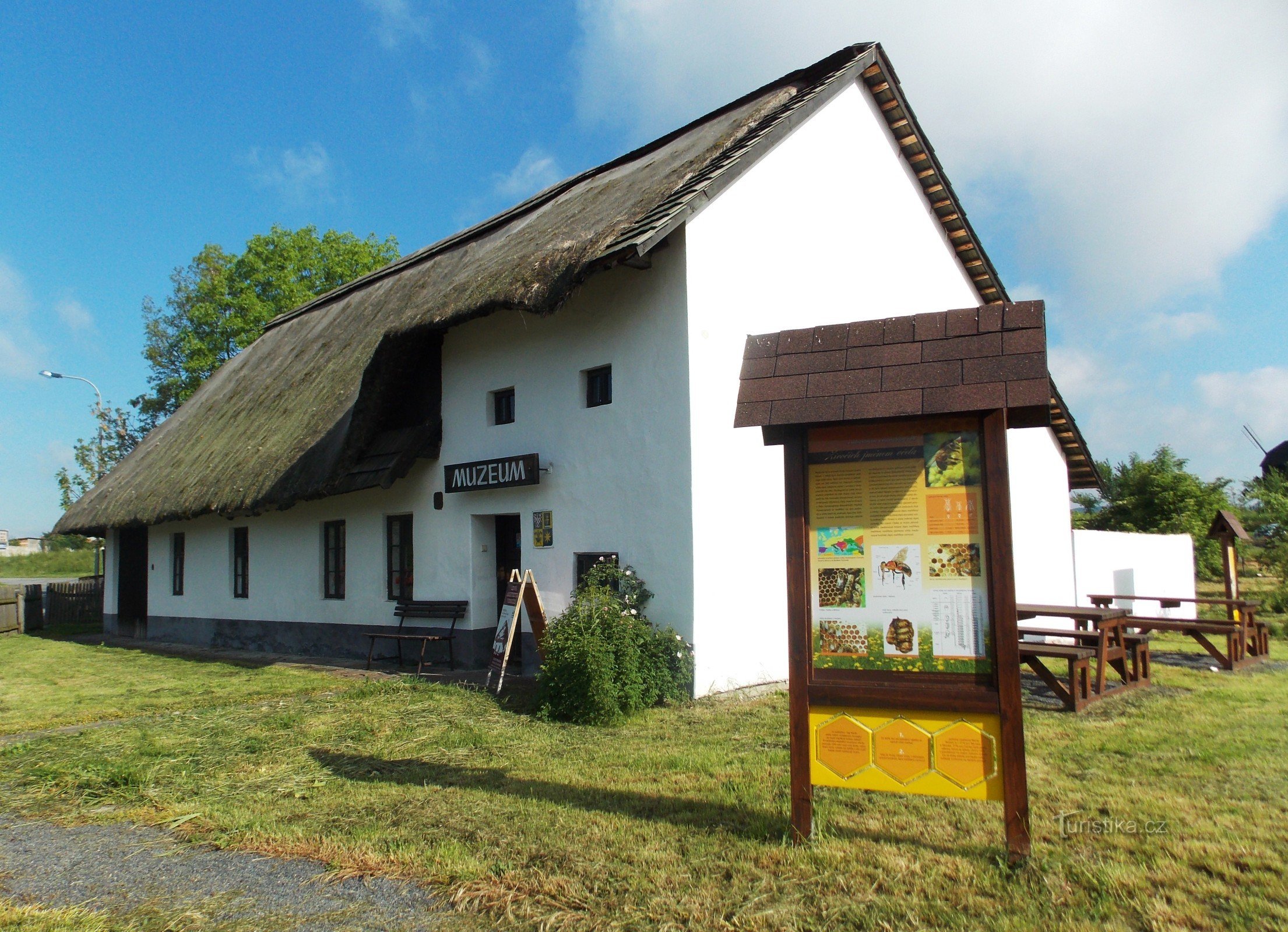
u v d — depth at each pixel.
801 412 4.38
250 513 13.76
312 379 15.53
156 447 19.97
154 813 5.52
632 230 9.00
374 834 4.93
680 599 8.88
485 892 4.05
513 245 12.07
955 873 4.06
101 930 3.86
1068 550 15.59
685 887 4.02
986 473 4.20
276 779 6.23
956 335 4.39
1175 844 4.32
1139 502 24.28
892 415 4.18
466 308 10.07
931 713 4.24
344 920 3.89
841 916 3.68
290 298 31.20
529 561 10.63
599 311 10.06
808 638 4.48
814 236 10.95
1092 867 4.06
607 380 10.09
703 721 7.72
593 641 8.05
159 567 18.64
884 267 12.33
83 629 22.75
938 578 4.32
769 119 11.05
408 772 6.27
